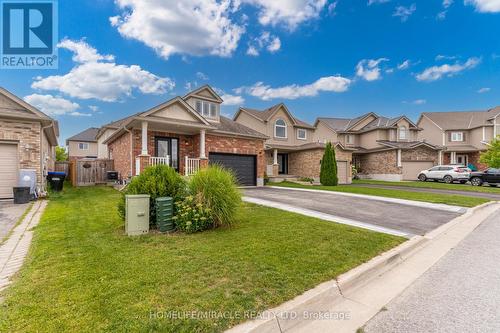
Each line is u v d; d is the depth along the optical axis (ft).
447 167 75.41
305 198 37.29
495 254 16.02
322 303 9.71
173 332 7.23
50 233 16.78
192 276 10.67
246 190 47.52
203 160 46.96
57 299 8.70
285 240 15.98
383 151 88.84
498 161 72.79
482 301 10.32
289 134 84.89
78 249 13.67
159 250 13.84
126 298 8.84
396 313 9.41
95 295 8.98
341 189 52.42
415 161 87.10
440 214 27.71
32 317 7.71
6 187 32.94
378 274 12.86
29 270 11.02
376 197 40.29
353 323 8.75
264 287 9.94
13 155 33.53
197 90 56.54
